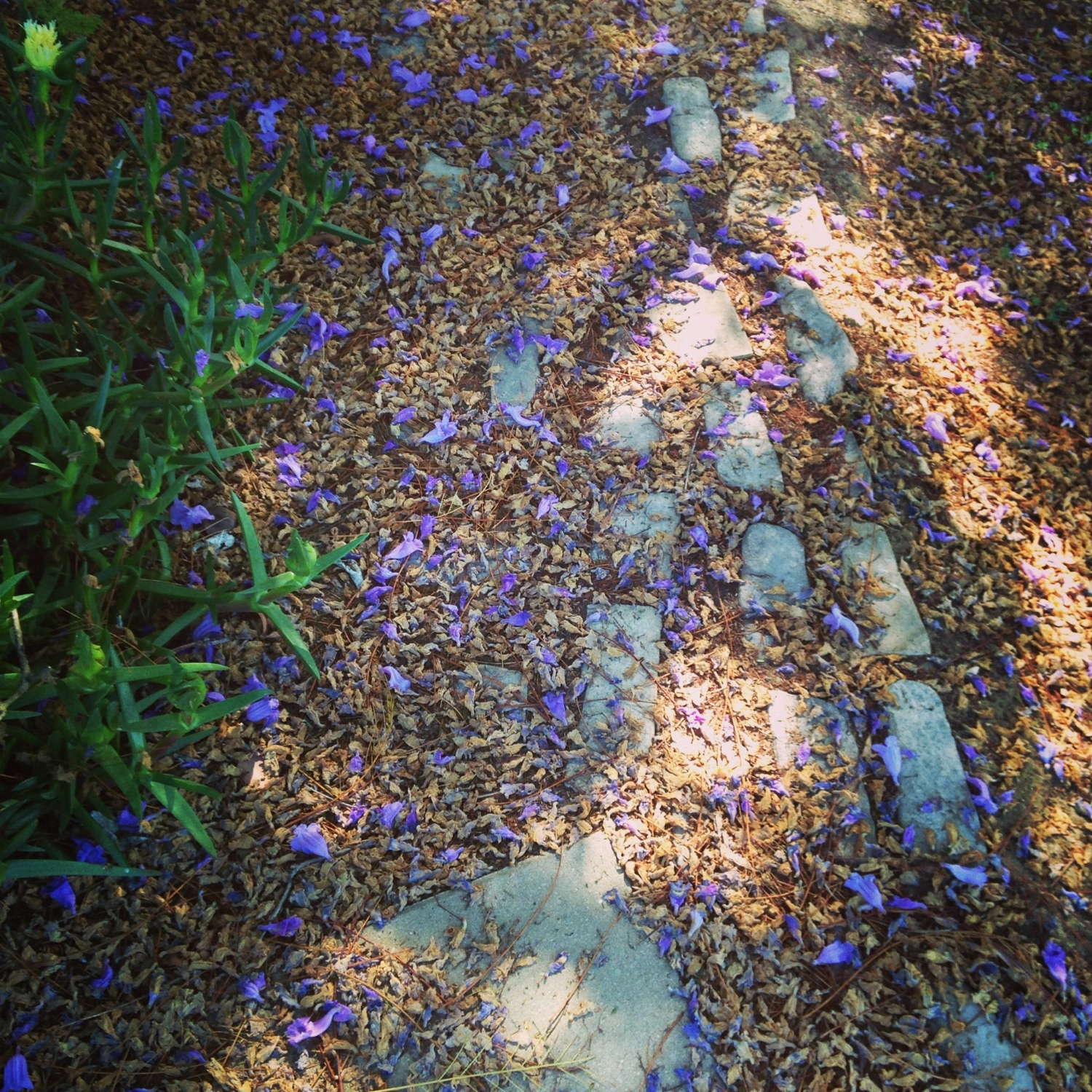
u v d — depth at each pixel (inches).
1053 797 91.4
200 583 89.1
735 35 148.0
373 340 110.3
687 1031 74.5
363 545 96.3
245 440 100.0
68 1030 68.7
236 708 70.7
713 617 97.0
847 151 140.2
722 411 110.9
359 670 88.5
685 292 119.7
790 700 92.7
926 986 78.3
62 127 87.0
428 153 127.2
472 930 77.7
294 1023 70.6
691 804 85.4
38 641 76.2
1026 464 114.6
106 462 82.0
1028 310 130.1
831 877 83.1
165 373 82.7
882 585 101.3
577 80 138.4
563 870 81.2
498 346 112.8
